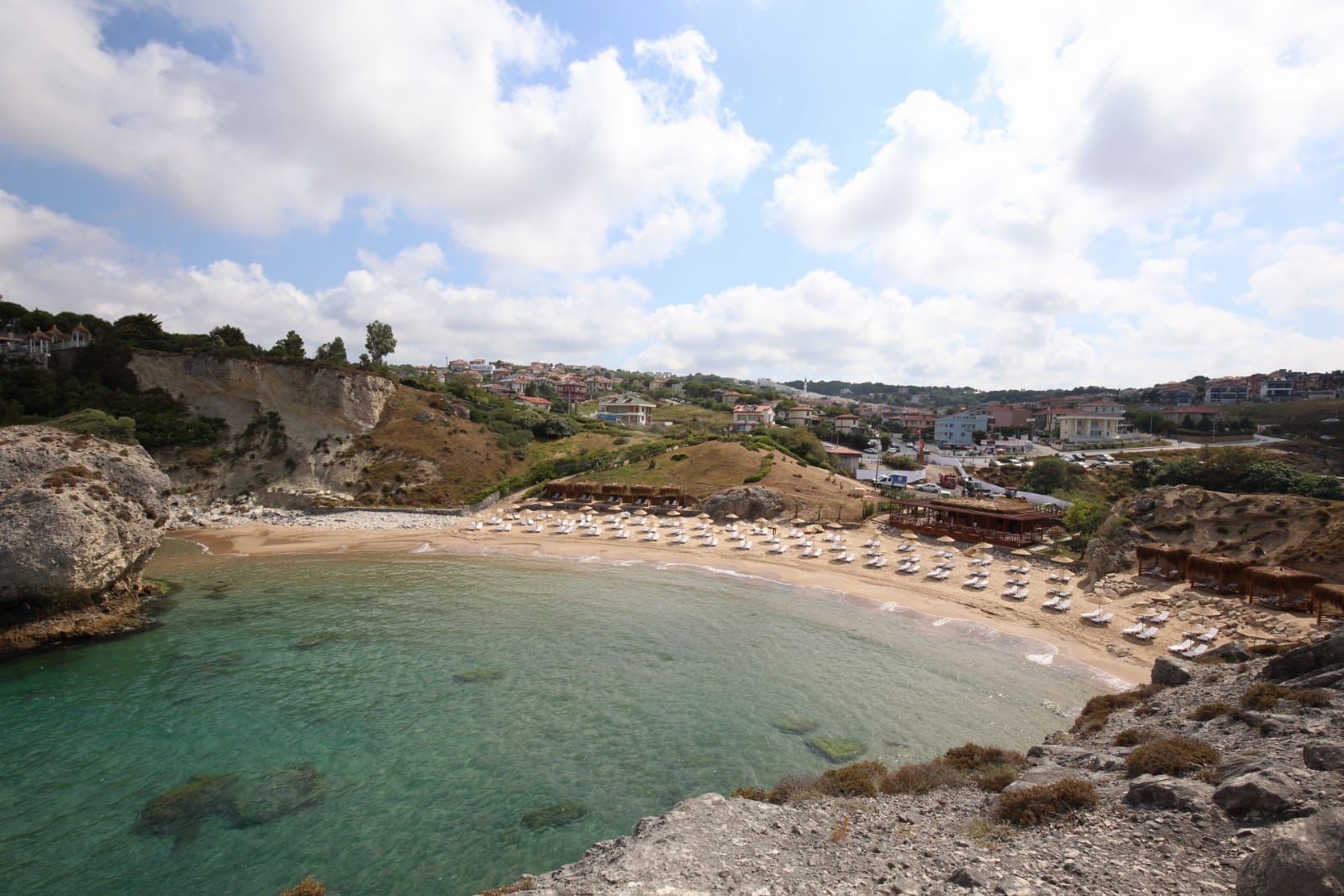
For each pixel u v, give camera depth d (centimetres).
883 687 2966
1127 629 3562
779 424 15600
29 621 3403
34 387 7738
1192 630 3394
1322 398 13925
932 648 3494
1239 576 3706
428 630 3675
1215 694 2131
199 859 1756
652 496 7719
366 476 8181
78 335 9225
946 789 1872
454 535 6575
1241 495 4472
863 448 13350
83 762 2253
